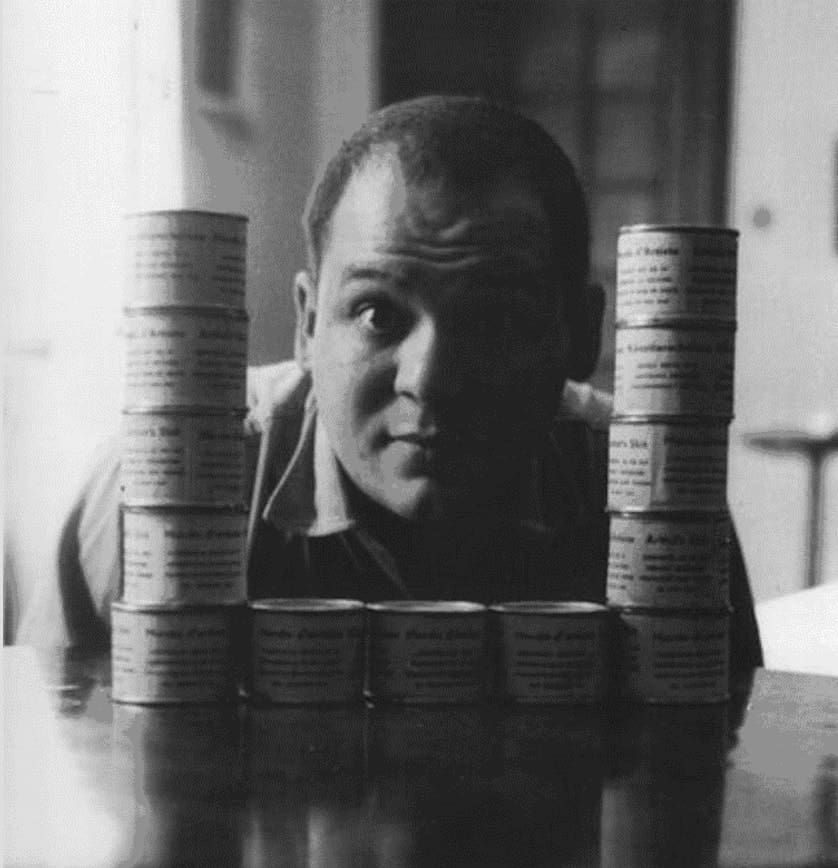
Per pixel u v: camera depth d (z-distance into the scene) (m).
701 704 1.11
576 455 1.30
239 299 1.07
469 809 0.78
